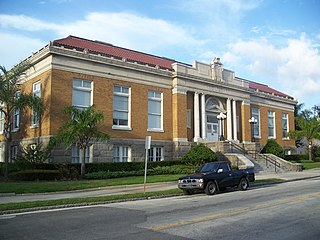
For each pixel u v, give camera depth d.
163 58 41.00
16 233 8.78
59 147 25.92
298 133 44.56
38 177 22.81
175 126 33.56
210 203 13.86
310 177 27.09
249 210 11.67
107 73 29.56
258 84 54.09
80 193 18.52
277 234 8.26
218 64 38.00
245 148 36.75
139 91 31.69
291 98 51.31
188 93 35.44
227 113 38.66
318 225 9.21
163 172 28.41
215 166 18.38
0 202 14.73
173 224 9.54
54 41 29.34
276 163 34.94
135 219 10.55
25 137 29.58
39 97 26.75
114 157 29.38
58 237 8.27
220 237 8.02
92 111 24.45
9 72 26.17
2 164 26.23
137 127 31.09
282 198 14.65
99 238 8.11
